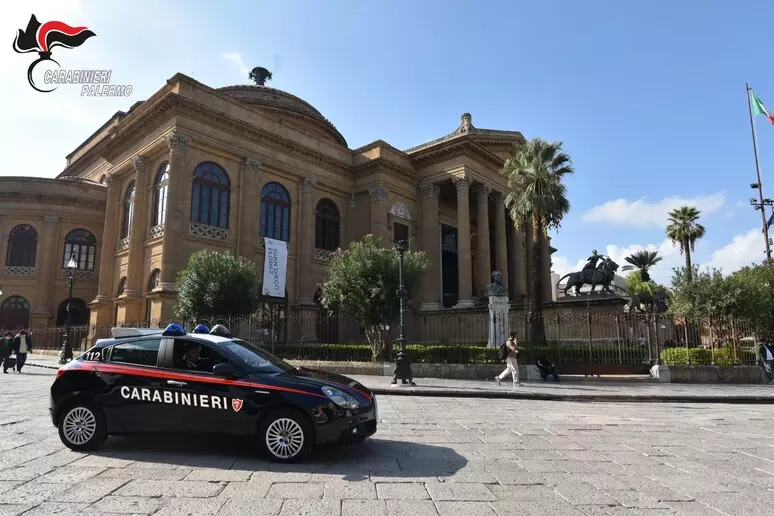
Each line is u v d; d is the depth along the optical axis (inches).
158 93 1098.7
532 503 187.0
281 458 240.1
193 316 840.9
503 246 1496.1
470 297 1321.4
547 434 324.2
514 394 568.4
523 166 979.3
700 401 552.4
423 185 1466.5
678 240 1777.8
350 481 211.5
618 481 216.7
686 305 778.2
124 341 275.3
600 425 362.6
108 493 191.5
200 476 215.8
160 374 258.8
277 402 243.8
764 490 206.5
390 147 1418.6
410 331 1296.8
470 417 395.9
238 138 1151.0
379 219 1355.8
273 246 1092.5
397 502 185.6
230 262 869.2
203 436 256.1
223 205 1112.2
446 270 1552.7
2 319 1328.7
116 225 1214.9
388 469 231.5
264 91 1526.8
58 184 1405.0
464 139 1365.7
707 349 759.7
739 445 295.6
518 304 1131.3
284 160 1250.0
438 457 255.8
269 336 1029.2
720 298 757.9
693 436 323.6
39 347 1289.4
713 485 212.7
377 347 811.4
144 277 1069.8
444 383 661.3
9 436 291.7
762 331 788.0
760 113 1268.5
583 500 191.2
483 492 198.8
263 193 1211.2
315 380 258.7
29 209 1370.6
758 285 813.9
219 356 263.1
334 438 243.8
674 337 903.7
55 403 262.4
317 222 1337.4
